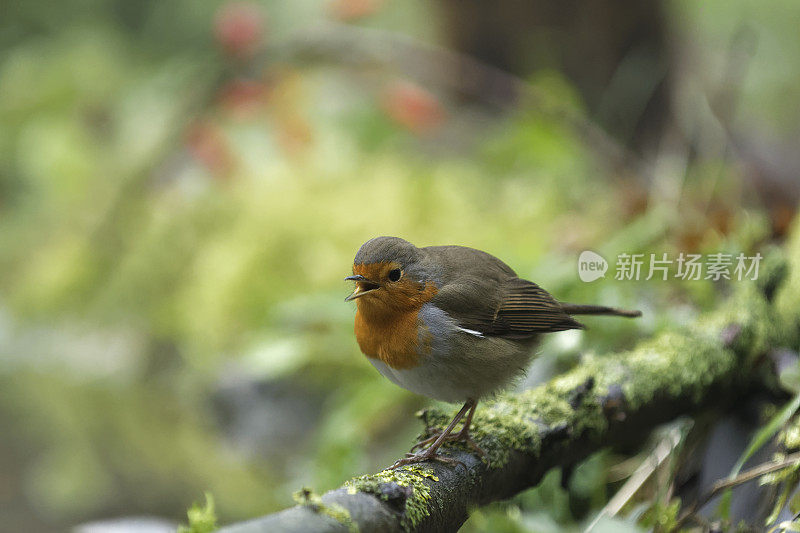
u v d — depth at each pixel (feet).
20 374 38.19
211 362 34.09
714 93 37.06
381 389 25.63
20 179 50.11
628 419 17.65
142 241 39.96
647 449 20.62
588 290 24.36
